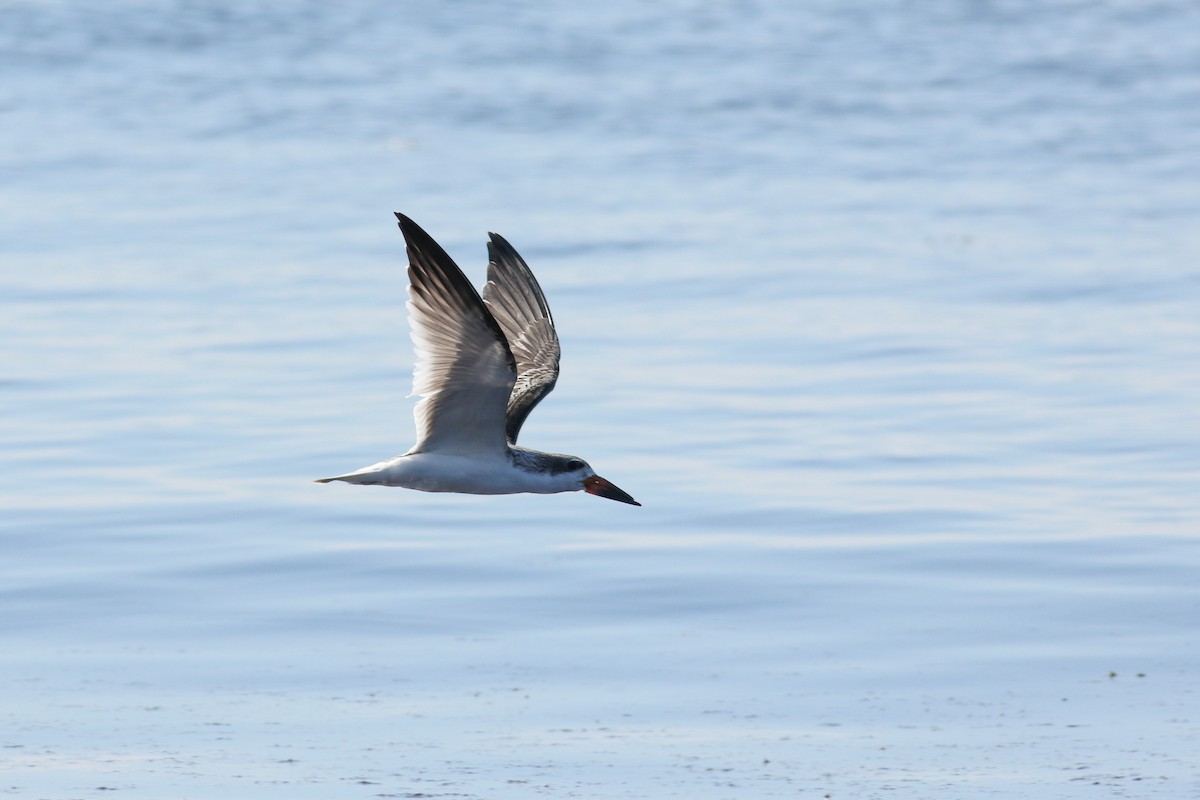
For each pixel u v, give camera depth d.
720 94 49.56
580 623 12.93
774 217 32.94
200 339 22.81
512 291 11.80
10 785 10.23
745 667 12.12
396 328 23.61
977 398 19.97
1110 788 10.20
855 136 43.41
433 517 15.38
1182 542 14.55
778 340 23.14
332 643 12.50
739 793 10.17
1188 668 12.01
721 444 17.92
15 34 57.56
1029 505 15.70
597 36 59.84
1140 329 23.69
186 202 34.16
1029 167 39.19
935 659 12.23
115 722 11.18
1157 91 50.09
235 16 62.78
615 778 10.41
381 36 59.56
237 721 11.23
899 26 62.97
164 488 16.09
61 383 20.31
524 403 11.12
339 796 10.07
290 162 39.34
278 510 15.44
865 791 10.18
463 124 44.75
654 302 25.66
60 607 13.11
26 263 27.95
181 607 13.16
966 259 28.91
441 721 11.25
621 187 36.22
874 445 17.88
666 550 14.48
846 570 14.01
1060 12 66.00
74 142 41.38
